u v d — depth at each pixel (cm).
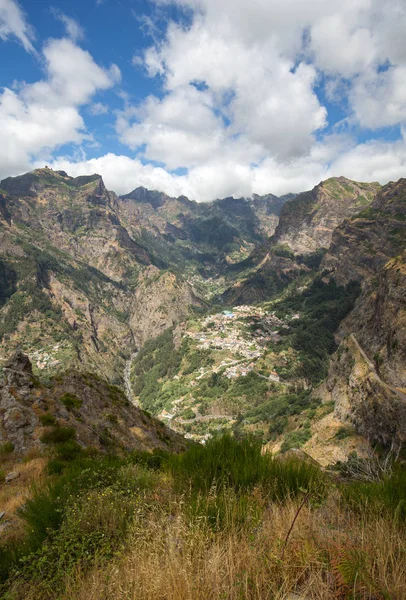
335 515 352
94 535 376
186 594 246
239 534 317
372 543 278
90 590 290
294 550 274
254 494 405
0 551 429
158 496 475
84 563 335
